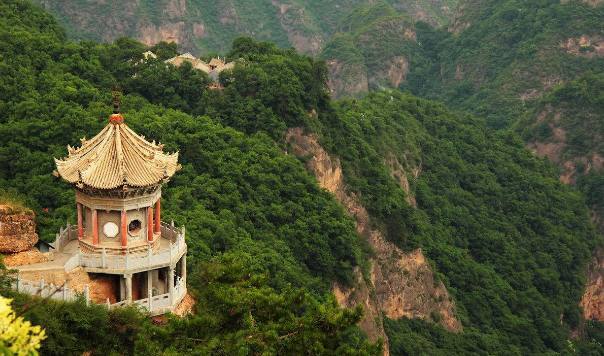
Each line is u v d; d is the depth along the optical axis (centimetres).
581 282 16662
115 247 5531
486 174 17888
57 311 5012
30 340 3119
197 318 5006
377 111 17288
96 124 10694
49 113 11012
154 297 5522
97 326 5141
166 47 16675
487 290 14825
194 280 5966
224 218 10075
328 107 14362
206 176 10856
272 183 11475
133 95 13038
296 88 13400
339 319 5100
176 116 12131
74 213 8294
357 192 13675
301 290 5331
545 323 14925
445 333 13425
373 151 14825
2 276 5025
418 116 18725
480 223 16538
